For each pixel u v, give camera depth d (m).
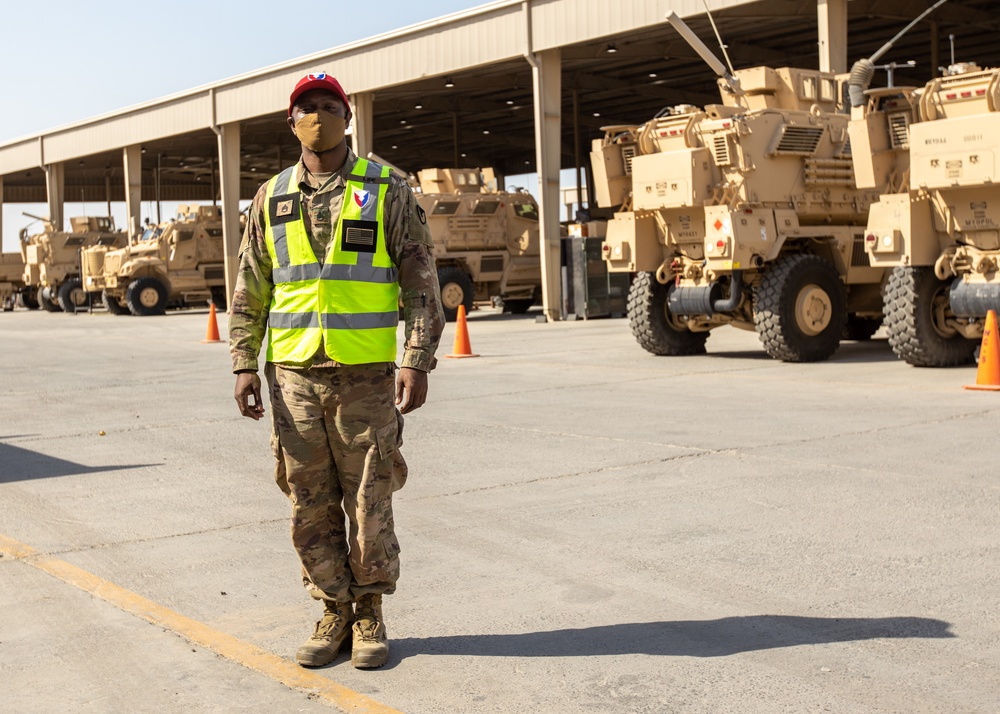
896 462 6.89
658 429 8.45
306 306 3.67
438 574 4.86
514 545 5.29
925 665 3.63
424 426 9.02
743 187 13.07
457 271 26.02
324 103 3.65
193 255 35.12
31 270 41.84
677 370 12.77
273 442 3.80
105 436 9.18
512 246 27.20
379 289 3.71
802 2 21.61
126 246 39.62
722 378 11.78
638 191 13.83
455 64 25.36
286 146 47.66
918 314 11.95
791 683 3.51
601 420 9.02
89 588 4.81
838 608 4.22
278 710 3.43
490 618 4.25
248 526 5.87
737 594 4.43
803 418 8.73
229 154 34.75
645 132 13.94
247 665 3.83
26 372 15.30
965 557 4.84
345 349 3.63
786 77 13.91
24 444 8.87
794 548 5.07
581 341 17.80
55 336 24.03
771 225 13.20
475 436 8.44
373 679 3.67
